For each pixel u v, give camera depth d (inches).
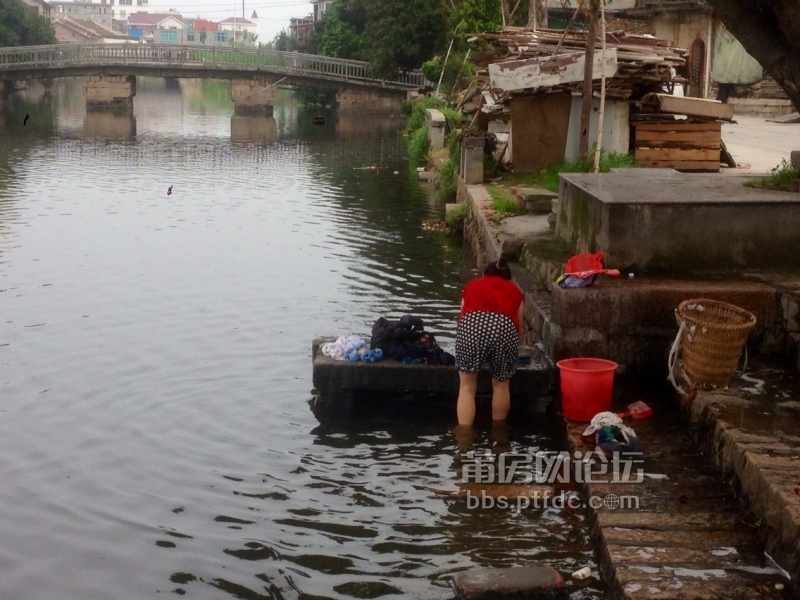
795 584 210.1
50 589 233.0
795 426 265.4
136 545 253.4
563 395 319.9
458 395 350.6
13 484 289.1
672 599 206.1
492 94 798.5
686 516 243.4
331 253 646.5
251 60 2310.5
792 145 811.4
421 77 2165.4
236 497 280.8
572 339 342.3
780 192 390.6
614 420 295.6
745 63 1152.2
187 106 2795.3
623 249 360.5
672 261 362.0
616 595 215.6
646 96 651.5
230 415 343.9
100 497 280.8
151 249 654.5
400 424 334.3
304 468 299.6
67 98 2883.9
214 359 406.9
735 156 722.8
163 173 1133.7
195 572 239.9
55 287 538.9
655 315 339.3
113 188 986.7
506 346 323.3
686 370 301.1
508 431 327.3
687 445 288.4
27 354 413.4
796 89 380.8
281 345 427.2
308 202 903.7
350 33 2508.6
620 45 713.6
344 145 1562.5
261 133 1800.0
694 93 1278.3
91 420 339.9
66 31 4608.8
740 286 338.0
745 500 244.8
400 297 520.1
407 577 235.1
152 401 357.4
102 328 454.3
